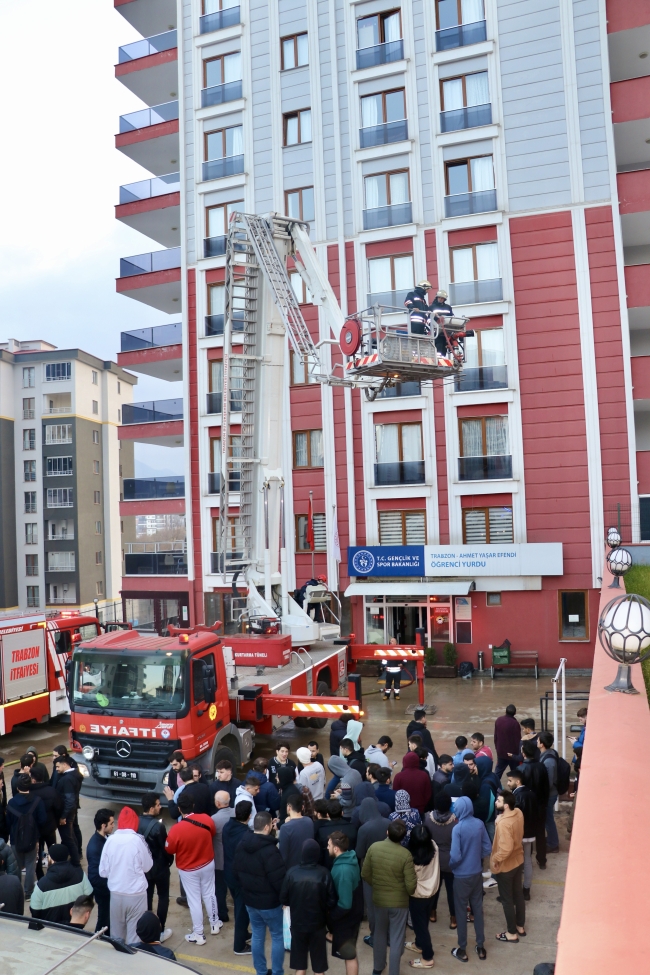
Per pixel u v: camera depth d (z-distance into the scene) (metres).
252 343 15.04
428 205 23.72
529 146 22.72
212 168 26.91
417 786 8.55
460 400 23.22
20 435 49.59
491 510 23.14
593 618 21.97
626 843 3.43
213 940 7.78
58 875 6.50
